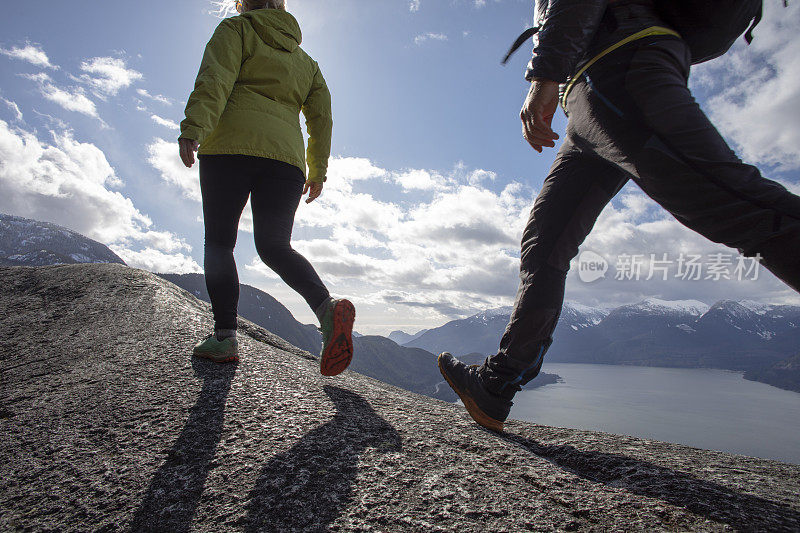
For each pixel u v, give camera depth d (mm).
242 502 1250
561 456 1819
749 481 1444
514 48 1542
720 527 1104
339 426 1727
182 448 1552
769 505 1240
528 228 1733
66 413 1861
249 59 2389
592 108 1330
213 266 2318
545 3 1505
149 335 2719
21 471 1489
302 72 2602
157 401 1913
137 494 1326
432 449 1593
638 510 1203
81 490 1367
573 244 1634
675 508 1212
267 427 1679
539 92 1404
